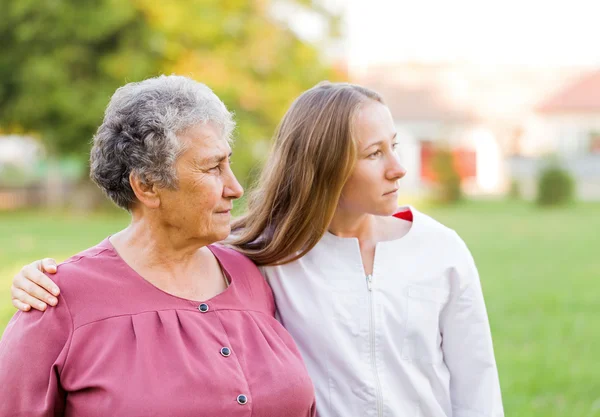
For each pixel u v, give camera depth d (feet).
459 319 8.52
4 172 93.04
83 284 7.15
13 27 67.41
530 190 92.89
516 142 114.32
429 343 8.34
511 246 46.65
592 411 16.31
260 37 69.67
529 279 34.27
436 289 8.41
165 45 66.03
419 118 114.93
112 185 7.38
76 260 7.39
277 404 7.21
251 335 7.57
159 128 6.99
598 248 45.42
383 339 8.22
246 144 67.56
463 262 8.53
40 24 65.77
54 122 70.18
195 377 6.92
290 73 71.26
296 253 8.54
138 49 67.00
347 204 8.36
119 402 6.74
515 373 19.20
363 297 8.32
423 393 8.27
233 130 7.59
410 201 87.81
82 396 6.87
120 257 7.47
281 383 7.27
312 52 73.20
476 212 74.38
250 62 69.67
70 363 6.89
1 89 69.62
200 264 7.84
